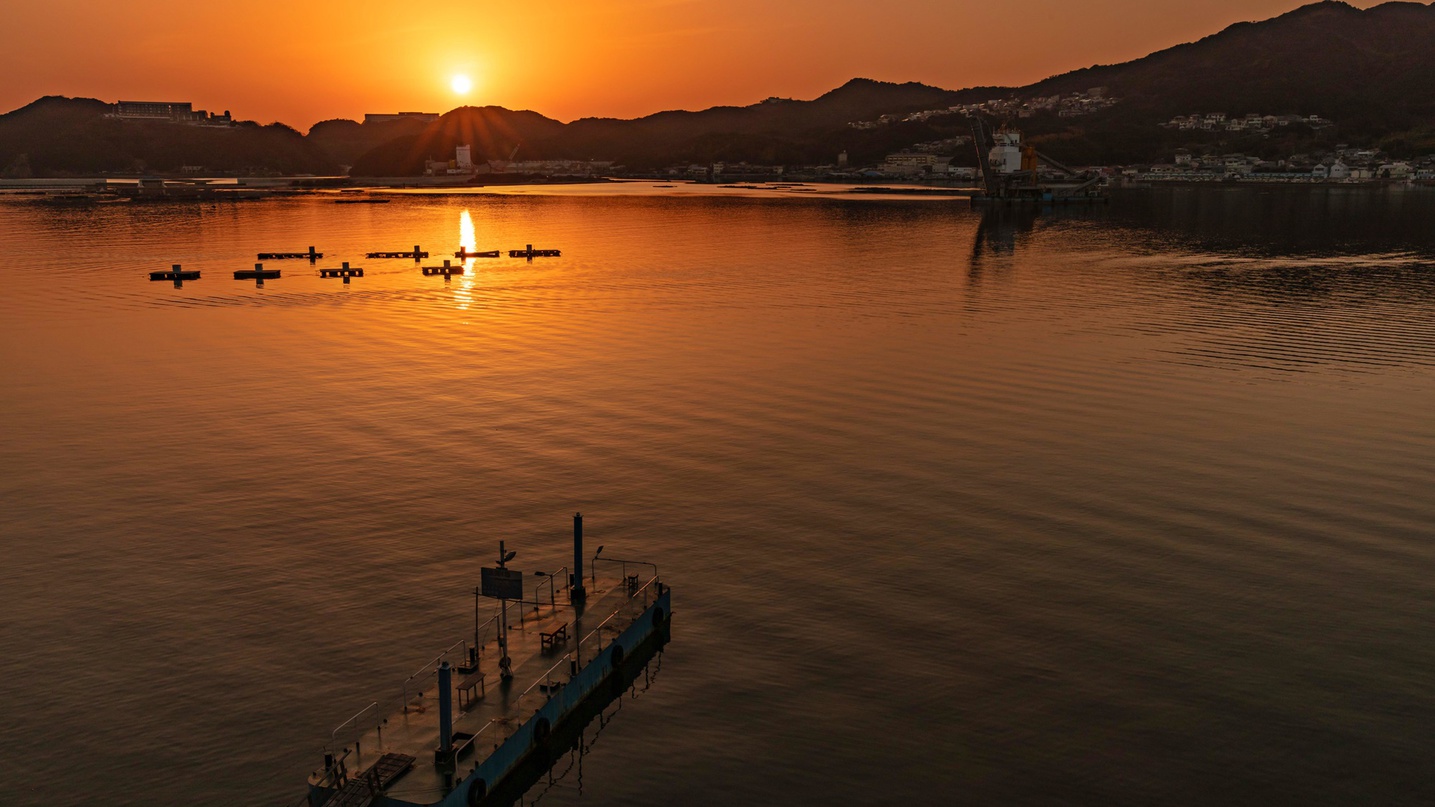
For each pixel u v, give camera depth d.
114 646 40.09
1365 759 33.12
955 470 60.84
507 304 129.38
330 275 159.25
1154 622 42.03
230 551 48.94
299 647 39.97
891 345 100.56
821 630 41.56
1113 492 56.94
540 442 66.44
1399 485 57.91
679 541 50.28
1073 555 48.53
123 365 90.69
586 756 34.00
